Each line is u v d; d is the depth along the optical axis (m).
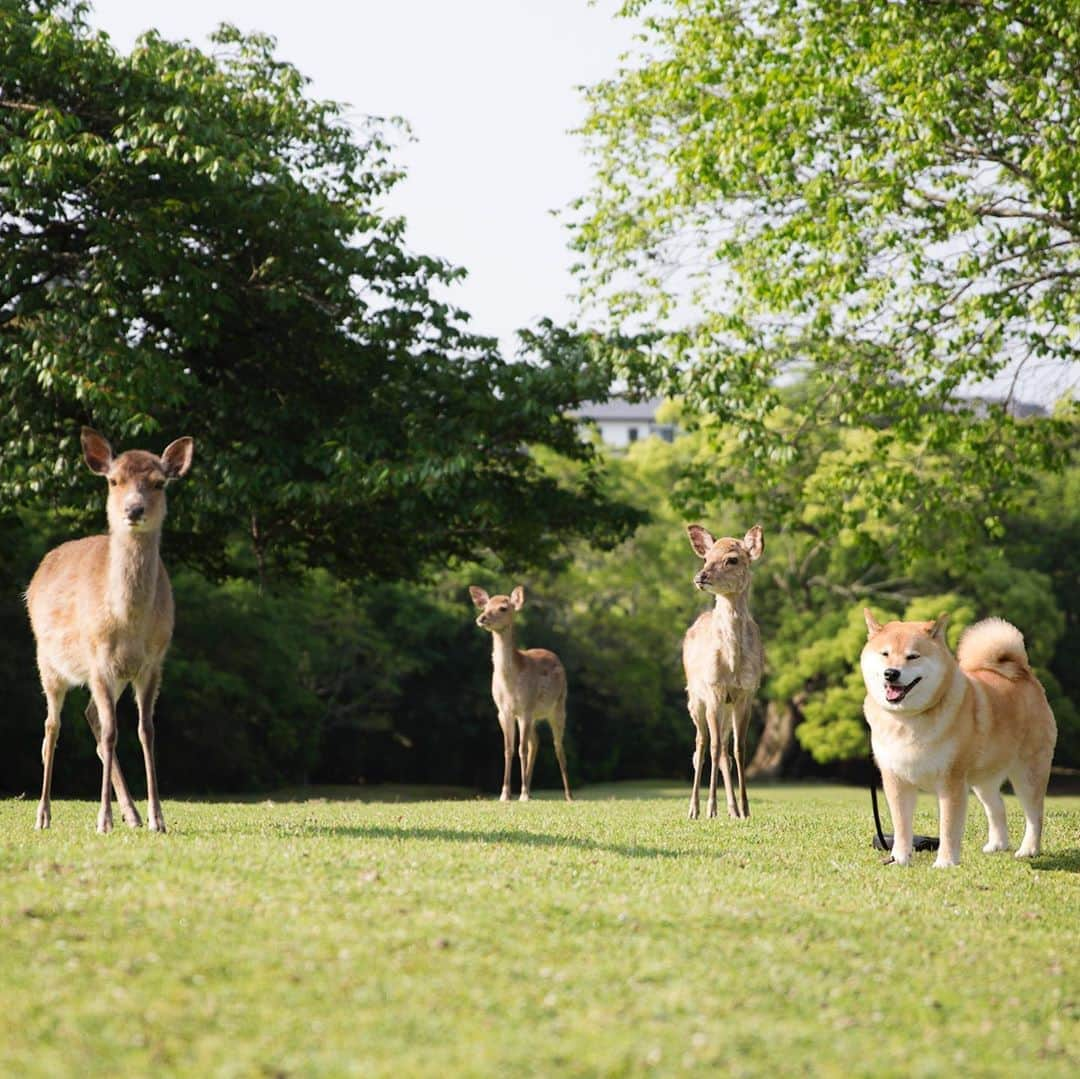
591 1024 5.01
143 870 7.08
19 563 25.75
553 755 43.41
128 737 30.75
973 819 12.93
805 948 6.27
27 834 8.73
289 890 6.72
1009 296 17.62
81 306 18.03
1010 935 7.01
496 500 21.20
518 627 43.44
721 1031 5.00
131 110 18.41
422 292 21.06
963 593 43.09
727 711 13.14
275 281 20.55
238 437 20.50
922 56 15.98
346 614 40.00
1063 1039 5.34
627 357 20.16
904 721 9.18
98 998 5.06
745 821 12.30
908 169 16.39
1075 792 39.19
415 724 44.25
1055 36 15.80
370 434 20.00
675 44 19.47
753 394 19.02
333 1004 5.12
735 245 19.38
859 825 12.08
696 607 44.19
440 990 5.31
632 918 6.54
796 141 17.33
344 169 21.95
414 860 7.82
